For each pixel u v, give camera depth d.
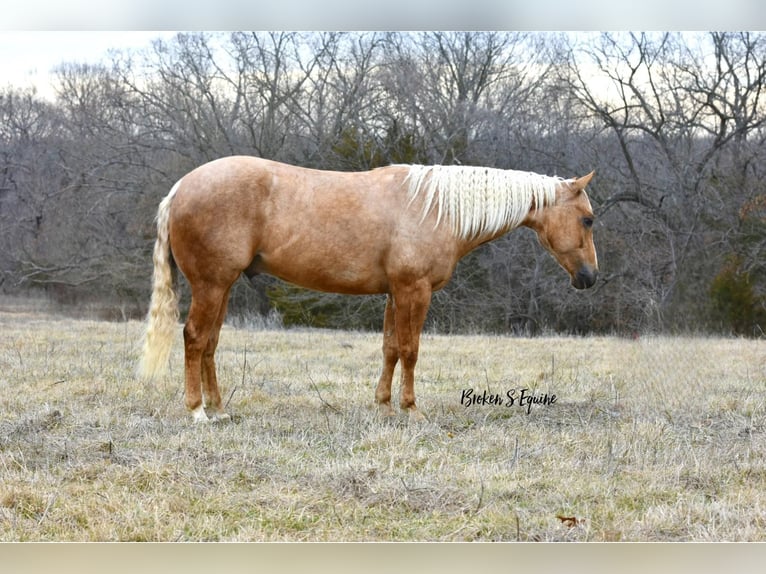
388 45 20.67
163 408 7.73
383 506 5.23
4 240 26.70
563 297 21.94
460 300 22.34
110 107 23.89
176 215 7.01
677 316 21.06
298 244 7.19
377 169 7.61
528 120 21.03
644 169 22.34
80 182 24.58
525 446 6.63
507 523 4.95
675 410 8.16
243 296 23.88
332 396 8.51
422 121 20.75
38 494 5.21
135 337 14.20
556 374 10.33
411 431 6.95
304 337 15.34
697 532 4.88
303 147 22.36
